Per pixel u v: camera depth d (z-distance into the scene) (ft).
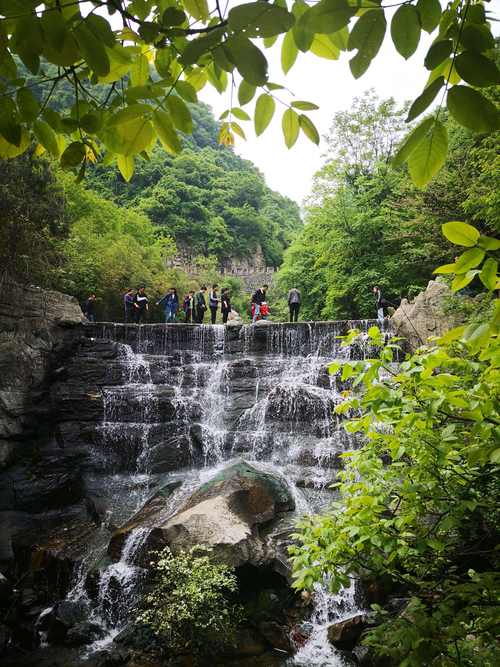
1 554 27.91
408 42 3.62
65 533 29.27
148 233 139.03
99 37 4.01
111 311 77.56
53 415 41.93
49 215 49.78
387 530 10.23
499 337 6.04
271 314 155.33
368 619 20.03
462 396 8.25
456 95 3.57
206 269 190.80
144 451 39.65
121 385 45.78
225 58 3.67
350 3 3.43
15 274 44.34
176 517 24.36
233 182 273.95
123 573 23.27
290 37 4.19
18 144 4.88
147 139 4.73
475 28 3.53
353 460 11.18
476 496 9.42
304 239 101.24
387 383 9.30
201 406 43.68
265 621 20.81
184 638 18.94
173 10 4.20
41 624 22.48
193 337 55.62
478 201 39.06
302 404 40.96
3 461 36.63
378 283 73.36
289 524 25.72
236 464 29.12
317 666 18.83
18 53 4.12
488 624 7.79
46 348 45.50
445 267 4.52
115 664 19.02
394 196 75.82
